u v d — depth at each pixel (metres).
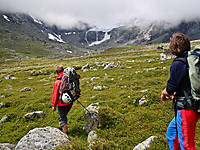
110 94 6.82
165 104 4.50
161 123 3.44
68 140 2.68
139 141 2.99
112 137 3.22
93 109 3.87
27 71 31.11
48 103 6.39
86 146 2.49
